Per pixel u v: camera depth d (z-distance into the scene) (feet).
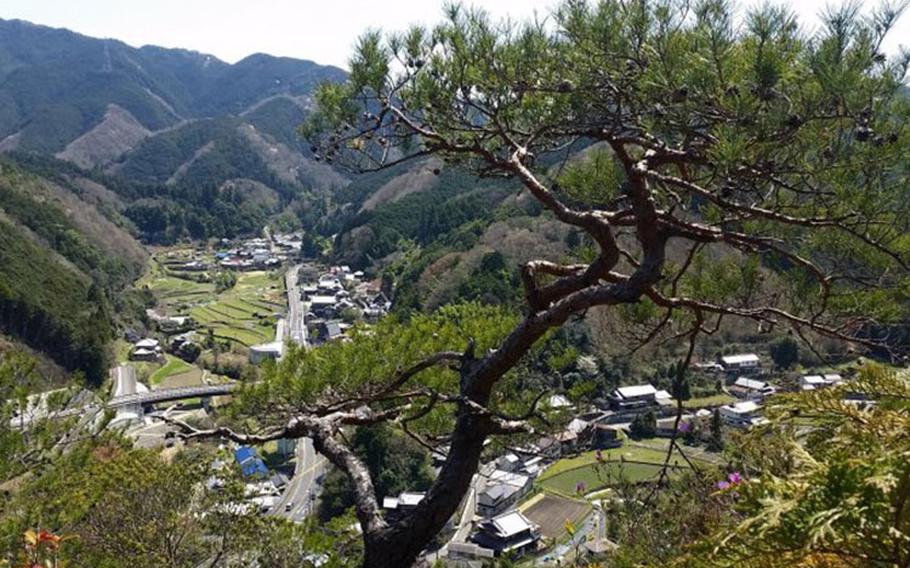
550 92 12.34
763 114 9.29
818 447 6.14
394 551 8.42
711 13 9.83
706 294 13.32
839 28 8.68
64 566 17.63
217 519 29.19
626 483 16.28
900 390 5.86
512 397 14.19
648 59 10.55
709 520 10.12
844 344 12.48
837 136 10.09
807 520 4.33
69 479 26.37
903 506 4.34
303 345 13.69
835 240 11.78
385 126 13.25
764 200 11.52
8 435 24.99
